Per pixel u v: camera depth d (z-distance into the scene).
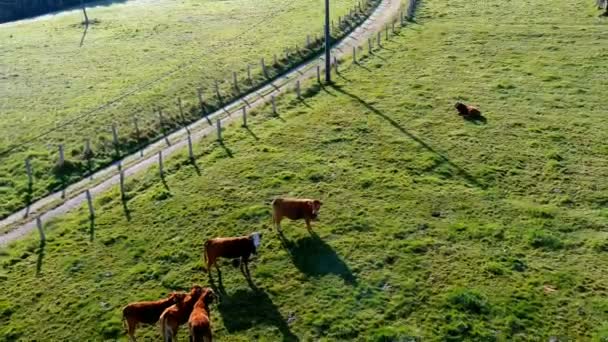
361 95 44.81
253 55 62.00
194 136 42.41
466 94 43.72
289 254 25.03
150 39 73.56
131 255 26.09
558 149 34.44
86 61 65.44
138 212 29.94
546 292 22.16
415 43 57.84
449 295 21.92
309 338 20.33
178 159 36.19
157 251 26.16
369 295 22.34
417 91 44.78
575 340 19.78
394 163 33.25
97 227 28.95
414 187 30.41
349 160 33.91
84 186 36.12
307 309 21.73
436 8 72.00
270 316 21.44
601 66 48.19
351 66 52.44
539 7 68.25
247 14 83.88
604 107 40.41
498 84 45.34
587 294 22.00
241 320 21.25
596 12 63.25
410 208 28.38
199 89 52.53
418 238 25.89
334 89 46.84
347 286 22.86
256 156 35.19
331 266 24.11
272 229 26.97
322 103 43.88
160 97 51.28
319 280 23.30
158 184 33.09
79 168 38.69
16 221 32.16
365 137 37.00
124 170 37.59
